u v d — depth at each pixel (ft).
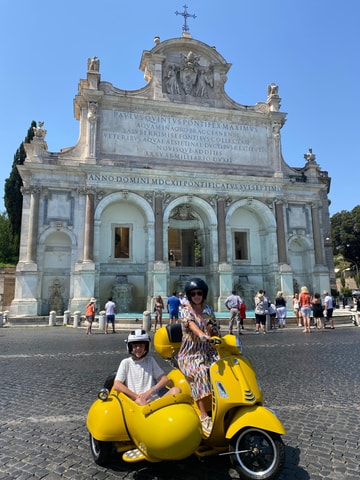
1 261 182.91
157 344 21.47
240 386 16.79
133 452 17.81
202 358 18.78
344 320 100.63
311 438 20.62
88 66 126.31
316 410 25.52
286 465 17.43
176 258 139.13
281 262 126.52
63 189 115.44
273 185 130.93
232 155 132.26
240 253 135.03
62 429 22.65
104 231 121.49
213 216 124.36
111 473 17.15
